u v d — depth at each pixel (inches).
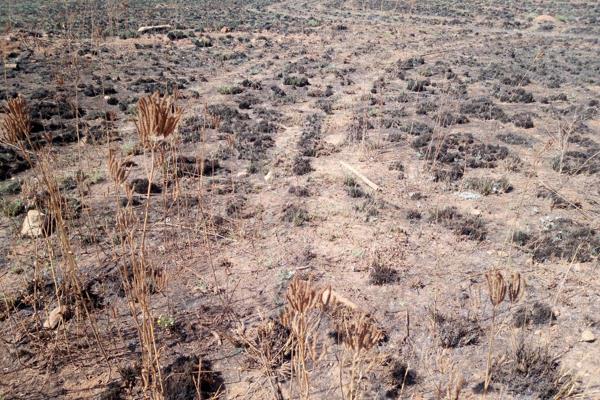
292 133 500.4
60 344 198.1
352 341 106.7
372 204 322.0
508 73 815.1
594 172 387.2
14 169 378.6
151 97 94.9
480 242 271.9
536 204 327.3
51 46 887.7
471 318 207.6
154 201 322.3
